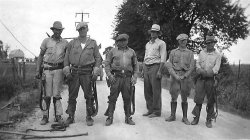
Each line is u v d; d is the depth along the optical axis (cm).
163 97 1350
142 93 1460
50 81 778
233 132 753
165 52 882
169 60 843
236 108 1127
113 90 796
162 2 3794
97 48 793
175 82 841
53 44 779
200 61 816
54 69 777
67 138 672
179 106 1108
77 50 776
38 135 677
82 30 775
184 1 3800
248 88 1535
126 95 802
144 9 3794
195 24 4134
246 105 1109
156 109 898
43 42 784
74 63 779
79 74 779
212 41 802
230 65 2512
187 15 3922
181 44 834
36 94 1223
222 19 3928
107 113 810
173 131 746
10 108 967
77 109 984
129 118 810
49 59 775
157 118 882
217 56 805
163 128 772
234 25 4009
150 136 699
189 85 834
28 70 2106
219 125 825
